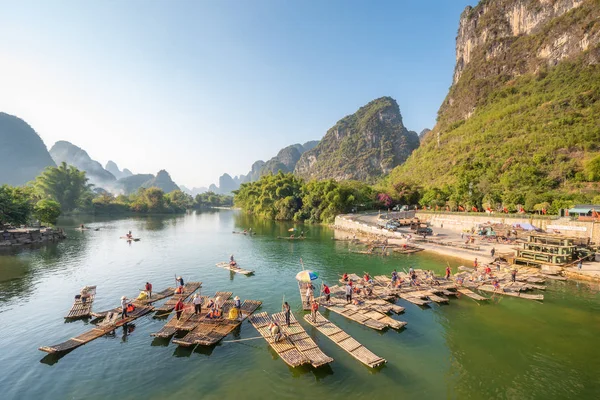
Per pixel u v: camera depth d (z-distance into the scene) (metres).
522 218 68.56
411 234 69.12
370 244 63.34
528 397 17.41
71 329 25.64
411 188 130.25
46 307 30.42
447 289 34.81
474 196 94.19
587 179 81.75
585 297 32.69
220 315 26.47
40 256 53.88
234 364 20.36
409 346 22.91
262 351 21.94
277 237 78.31
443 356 21.62
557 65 153.62
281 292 34.97
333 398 17.11
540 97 140.62
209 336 23.16
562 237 46.75
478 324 26.59
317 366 19.31
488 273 39.31
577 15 152.00
